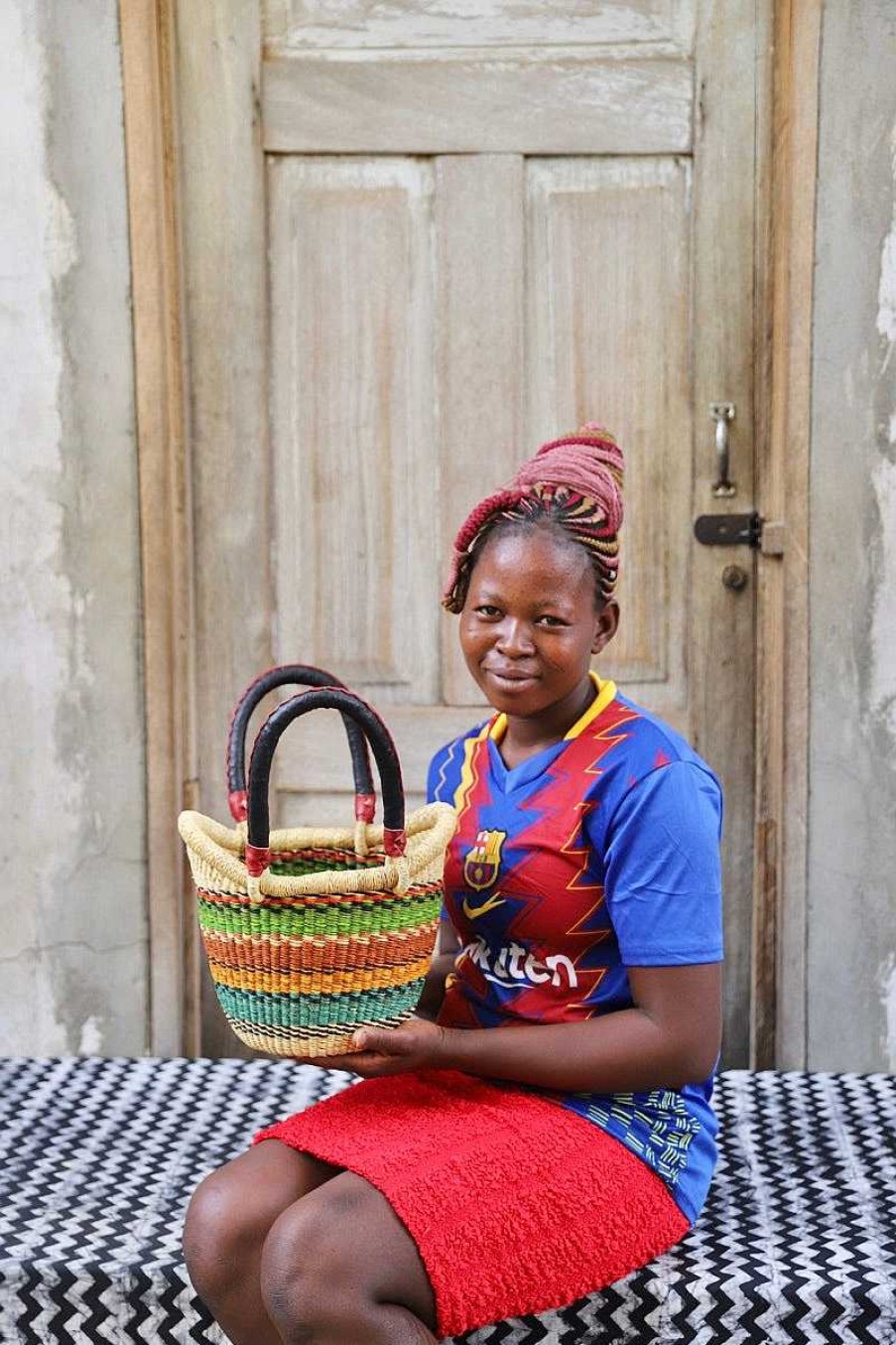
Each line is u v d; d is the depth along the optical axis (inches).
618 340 105.4
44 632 102.7
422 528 107.1
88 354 101.0
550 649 64.6
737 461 105.7
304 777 108.8
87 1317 70.7
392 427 106.6
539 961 66.9
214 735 108.8
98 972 104.8
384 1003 62.1
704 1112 69.2
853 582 99.7
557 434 106.3
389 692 108.6
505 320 105.1
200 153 104.5
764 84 102.4
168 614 102.6
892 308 97.9
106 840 103.8
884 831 100.9
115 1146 86.4
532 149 103.7
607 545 66.7
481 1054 62.8
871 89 96.7
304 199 105.2
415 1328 56.9
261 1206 61.0
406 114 103.7
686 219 104.3
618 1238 62.7
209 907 61.9
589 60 103.0
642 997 63.9
